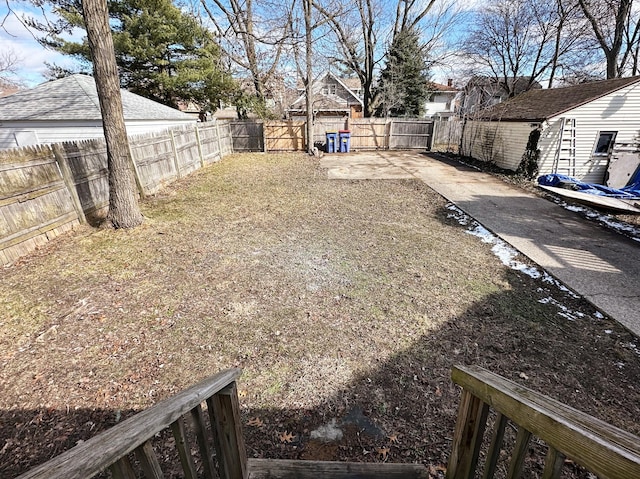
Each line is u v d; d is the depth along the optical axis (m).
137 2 13.98
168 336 3.05
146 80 16.03
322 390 2.48
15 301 3.55
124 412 2.28
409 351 2.88
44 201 5.04
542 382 2.53
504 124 11.48
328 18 14.09
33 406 2.31
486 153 12.68
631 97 9.36
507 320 3.30
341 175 10.42
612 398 2.39
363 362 2.76
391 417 2.26
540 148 9.85
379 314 3.41
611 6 14.13
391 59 20.75
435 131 17.59
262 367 2.70
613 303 3.58
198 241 5.19
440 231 5.76
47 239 5.08
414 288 3.90
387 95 20.97
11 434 2.11
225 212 6.66
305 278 4.10
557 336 3.06
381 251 4.89
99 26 4.65
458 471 1.46
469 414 1.35
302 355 2.83
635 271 4.29
